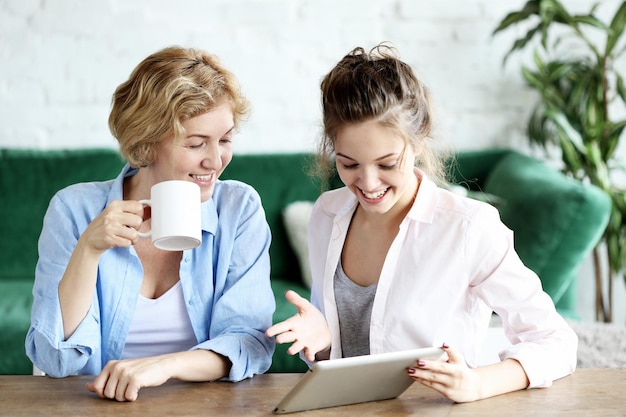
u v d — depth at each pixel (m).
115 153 3.73
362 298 1.73
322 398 1.36
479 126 3.96
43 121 3.87
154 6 3.88
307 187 3.70
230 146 1.65
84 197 1.73
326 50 3.92
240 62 3.91
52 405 1.40
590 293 3.96
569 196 2.98
